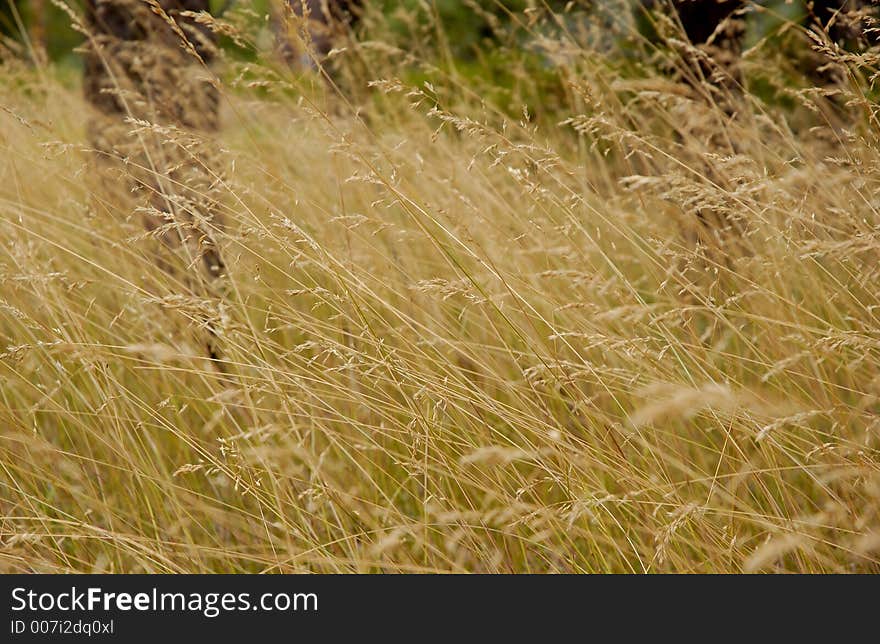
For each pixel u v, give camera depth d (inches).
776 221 393.4
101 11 552.7
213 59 567.5
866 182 372.5
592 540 323.0
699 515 297.0
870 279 349.7
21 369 406.0
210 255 492.1
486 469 336.8
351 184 474.6
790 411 310.0
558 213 443.8
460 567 315.3
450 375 343.9
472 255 347.6
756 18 657.0
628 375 327.6
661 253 361.7
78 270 460.8
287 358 370.6
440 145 502.9
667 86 457.4
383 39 639.1
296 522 353.1
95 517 371.6
